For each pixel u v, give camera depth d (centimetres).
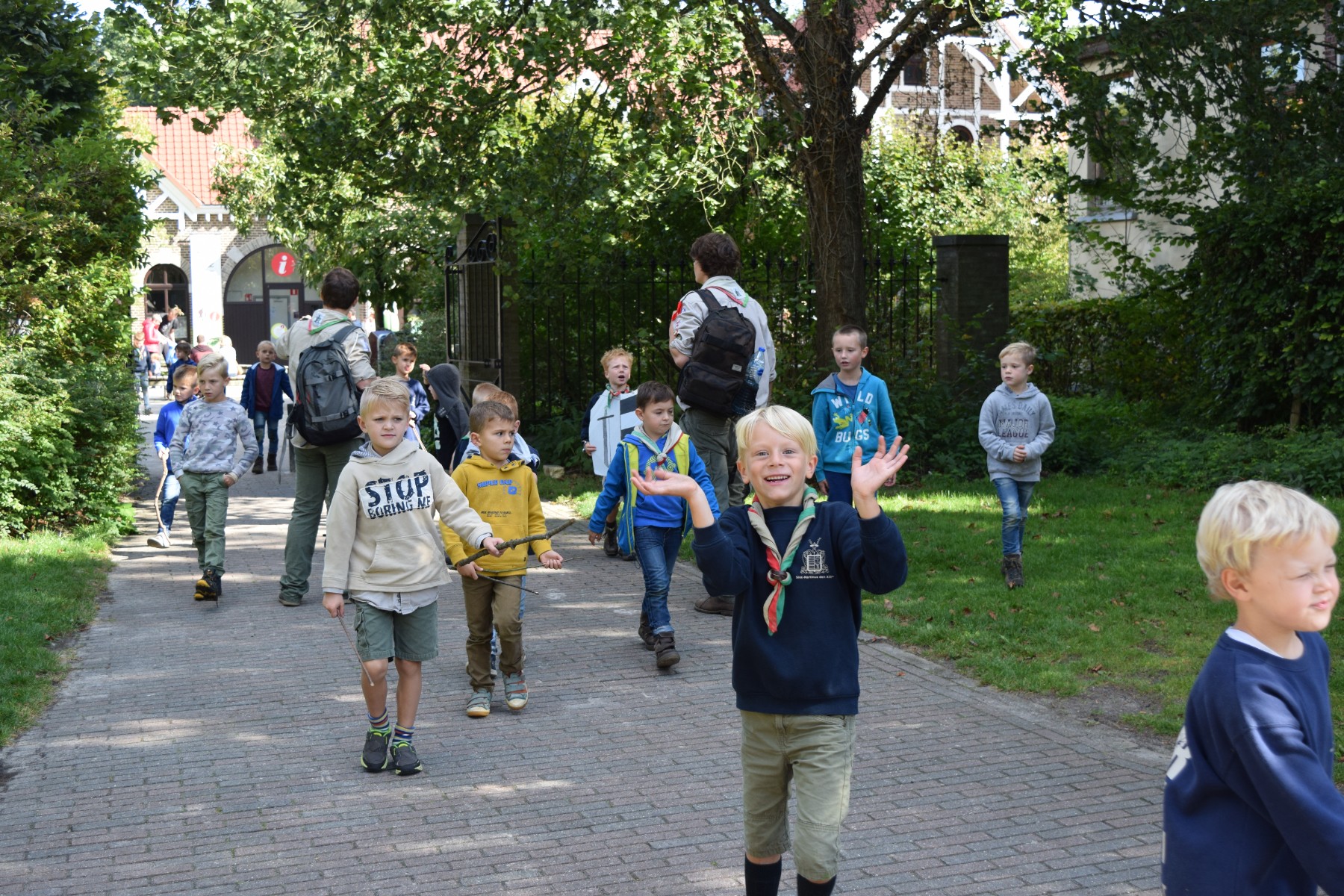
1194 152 1315
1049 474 1269
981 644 664
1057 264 2330
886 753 510
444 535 555
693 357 743
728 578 304
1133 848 411
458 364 1547
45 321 1202
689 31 1112
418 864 406
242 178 2652
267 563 943
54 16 1538
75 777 489
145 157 3869
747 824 332
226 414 815
